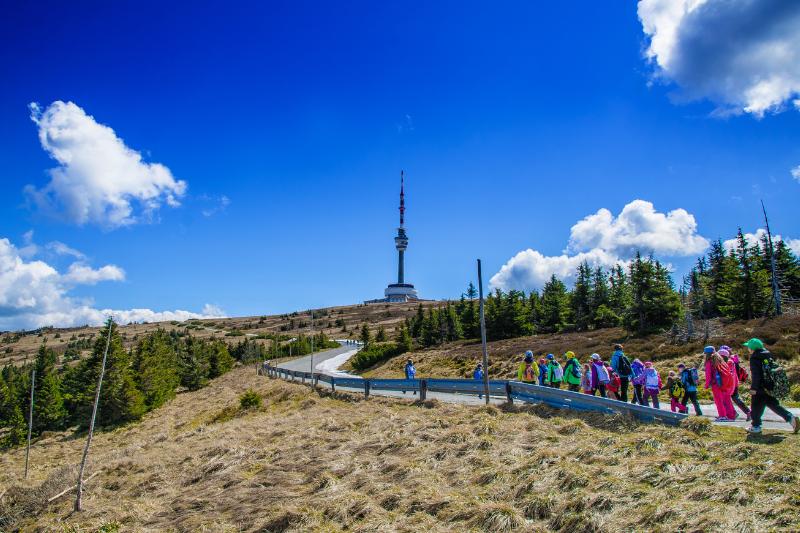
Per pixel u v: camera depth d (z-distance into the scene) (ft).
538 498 27.78
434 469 37.86
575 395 47.65
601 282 198.80
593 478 28.94
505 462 35.91
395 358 211.00
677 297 144.66
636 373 50.37
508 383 58.03
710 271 215.31
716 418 39.75
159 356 193.36
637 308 145.69
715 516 21.16
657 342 117.08
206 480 50.11
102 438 126.52
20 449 135.74
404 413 61.87
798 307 132.46
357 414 69.21
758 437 31.58
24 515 52.01
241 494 41.68
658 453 31.63
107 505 48.37
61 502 52.95
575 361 53.06
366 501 33.17
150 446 86.94
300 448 53.78
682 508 22.72
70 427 160.66
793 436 30.78
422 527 28.02
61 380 186.29
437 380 71.77
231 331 548.31
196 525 37.27
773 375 31.35
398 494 33.50
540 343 156.97
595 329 189.06
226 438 71.56
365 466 41.63
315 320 617.62
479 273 60.70
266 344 396.57
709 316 166.81
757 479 24.44
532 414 50.24
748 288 138.62
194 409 139.33
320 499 35.63
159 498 48.11
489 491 31.12
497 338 207.00
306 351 313.12
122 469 61.46
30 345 520.83
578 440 38.11
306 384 116.16
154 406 163.43
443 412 58.23
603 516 24.25
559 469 30.86
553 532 24.84
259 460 52.54
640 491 25.86
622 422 40.29
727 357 42.11
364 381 87.04
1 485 68.90
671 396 46.85
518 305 206.59
